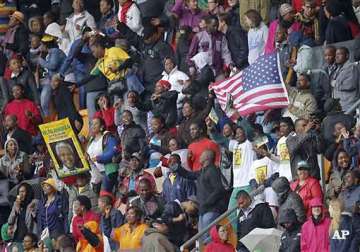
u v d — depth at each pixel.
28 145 83.38
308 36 76.31
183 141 76.25
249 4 79.94
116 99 81.56
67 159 78.75
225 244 69.25
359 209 66.12
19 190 79.50
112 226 73.88
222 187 71.69
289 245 67.06
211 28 80.25
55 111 85.56
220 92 76.62
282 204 68.25
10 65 86.62
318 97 74.31
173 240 71.38
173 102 78.69
